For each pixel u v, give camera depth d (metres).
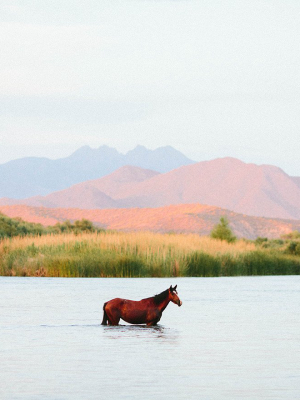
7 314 39.53
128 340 30.00
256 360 25.27
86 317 38.12
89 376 22.25
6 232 136.62
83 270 75.75
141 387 20.69
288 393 19.98
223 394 19.83
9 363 24.48
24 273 76.94
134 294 52.28
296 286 64.44
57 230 160.38
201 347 28.17
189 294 54.41
